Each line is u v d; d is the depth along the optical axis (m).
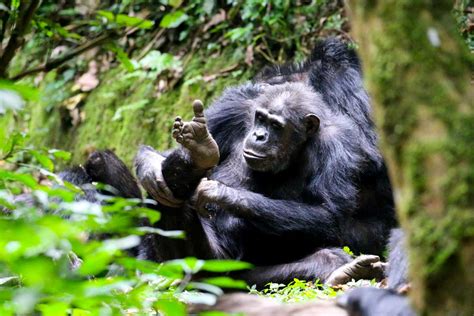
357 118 14.17
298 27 19.64
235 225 12.80
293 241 12.59
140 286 5.35
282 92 13.23
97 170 13.95
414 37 4.00
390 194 13.84
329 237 12.55
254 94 14.09
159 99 20.64
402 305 6.02
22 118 23.12
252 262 12.80
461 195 3.89
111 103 21.56
